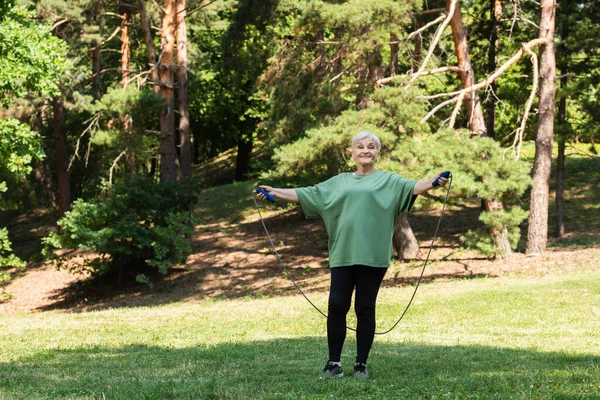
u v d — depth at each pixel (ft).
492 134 90.53
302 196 19.99
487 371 20.66
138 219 88.58
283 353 26.11
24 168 62.59
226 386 18.37
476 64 94.17
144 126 90.94
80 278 99.76
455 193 62.69
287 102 72.54
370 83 69.41
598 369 20.43
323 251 94.32
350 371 20.92
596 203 97.66
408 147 63.36
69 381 20.17
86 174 119.85
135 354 26.78
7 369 23.06
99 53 111.55
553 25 74.95
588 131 82.17
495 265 75.31
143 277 86.63
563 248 79.66
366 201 19.48
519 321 37.81
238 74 90.43
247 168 145.79
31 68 58.75
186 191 93.15
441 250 85.61
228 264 94.63
